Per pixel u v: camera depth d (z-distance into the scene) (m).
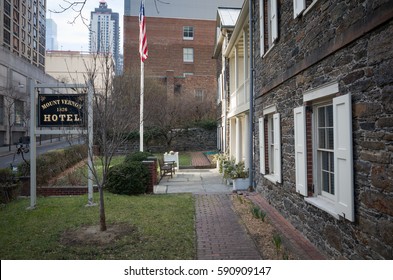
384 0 2.82
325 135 4.59
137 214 6.20
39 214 6.21
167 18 35.50
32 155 6.84
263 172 7.64
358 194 3.37
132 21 34.66
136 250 4.37
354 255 3.49
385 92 2.89
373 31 3.05
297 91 5.27
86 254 4.24
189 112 25.31
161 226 5.42
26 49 39.91
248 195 8.24
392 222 2.81
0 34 31.52
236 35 11.59
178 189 9.37
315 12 4.45
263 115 7.78
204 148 24.06
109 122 5.95
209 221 5.87
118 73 10.73
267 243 4.71
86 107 6.34
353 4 3.38
